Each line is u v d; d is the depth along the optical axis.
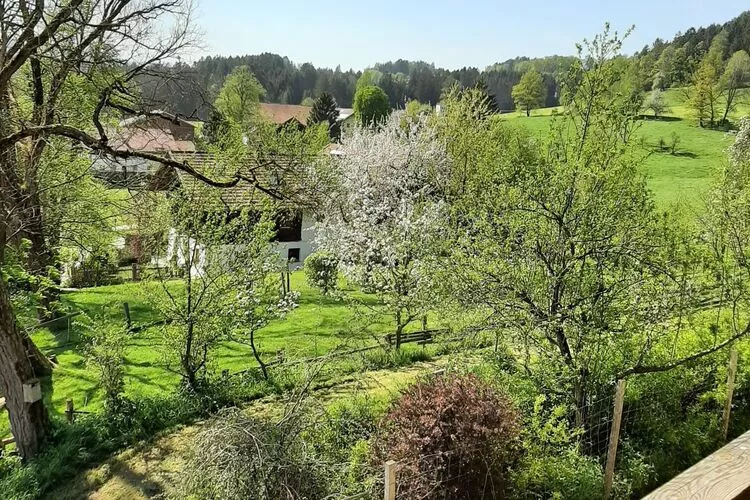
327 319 18.72
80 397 13.45
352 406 9.37
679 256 9.09
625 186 8.55
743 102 59.56
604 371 8.20
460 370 8.82
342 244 22.08
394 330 17.27
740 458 1.90
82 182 15.51
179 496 6.87
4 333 9.64
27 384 9.84
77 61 10.95
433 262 9.75
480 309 8.73
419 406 6.55
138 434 10.23
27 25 9.70
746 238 10.12
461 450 6.12
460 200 10.94
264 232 12.87
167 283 12.67
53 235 16.55
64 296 21.52
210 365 13.14
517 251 8.62
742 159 13.63
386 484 5.21
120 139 13.24
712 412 8.50
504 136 26.50
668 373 8.59
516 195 8.67
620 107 8.55
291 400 8.61
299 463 6.76
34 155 13.83
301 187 13.38
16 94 14.95
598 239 8.24
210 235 12.20
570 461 6.95
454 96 28.38
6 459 9.99
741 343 9.17
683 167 47.59
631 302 8.30
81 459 9.56
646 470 7.38
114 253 25.31
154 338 16.50
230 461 6.63
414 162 26.84
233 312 12.22
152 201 13.34
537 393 8.41
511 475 6.68
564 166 8.45
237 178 11.91
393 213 21.77
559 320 8.00
